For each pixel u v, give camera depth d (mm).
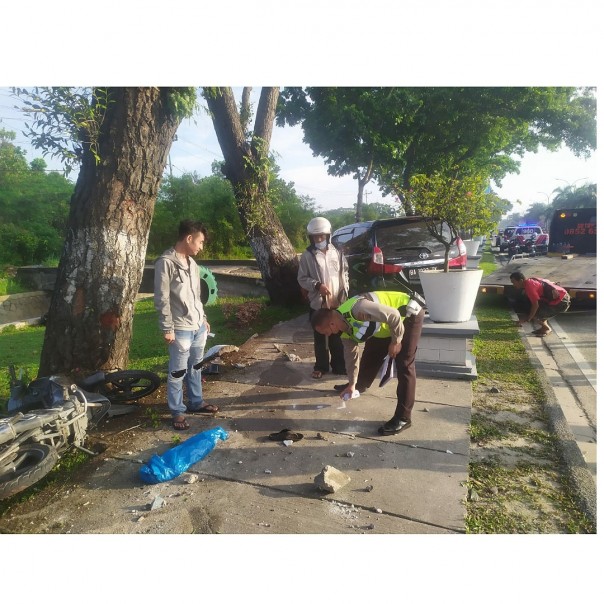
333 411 4391
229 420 4289
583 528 2736
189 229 4062
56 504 3131
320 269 4906
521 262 10992
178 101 4711
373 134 14844
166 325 3936
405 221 7852
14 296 14016
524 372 5352
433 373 5203
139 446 3871
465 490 3102
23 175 26406
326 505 3000
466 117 16125
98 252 4695
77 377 4680
